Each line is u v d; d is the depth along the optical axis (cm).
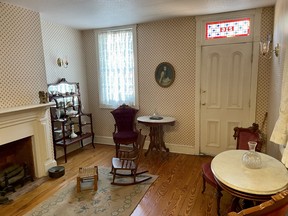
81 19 374
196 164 371
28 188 299
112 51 448
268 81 349
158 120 390
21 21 301
